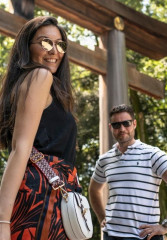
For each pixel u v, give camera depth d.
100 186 3.50
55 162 1.45
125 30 6.05
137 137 12.39
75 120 1.60
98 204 3.56
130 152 3.14
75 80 12.89
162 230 2.95
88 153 12.87
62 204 1.42
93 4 5.54
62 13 5.39
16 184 1.29
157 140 12.96
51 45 1.57
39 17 1.61
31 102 1.37
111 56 5.64
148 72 12.66
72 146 1.54
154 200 3.04
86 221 1.45
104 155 3.33
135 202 3.01
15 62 1.57
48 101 1.47
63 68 1.69
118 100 5.45
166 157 3.02
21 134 1.34
